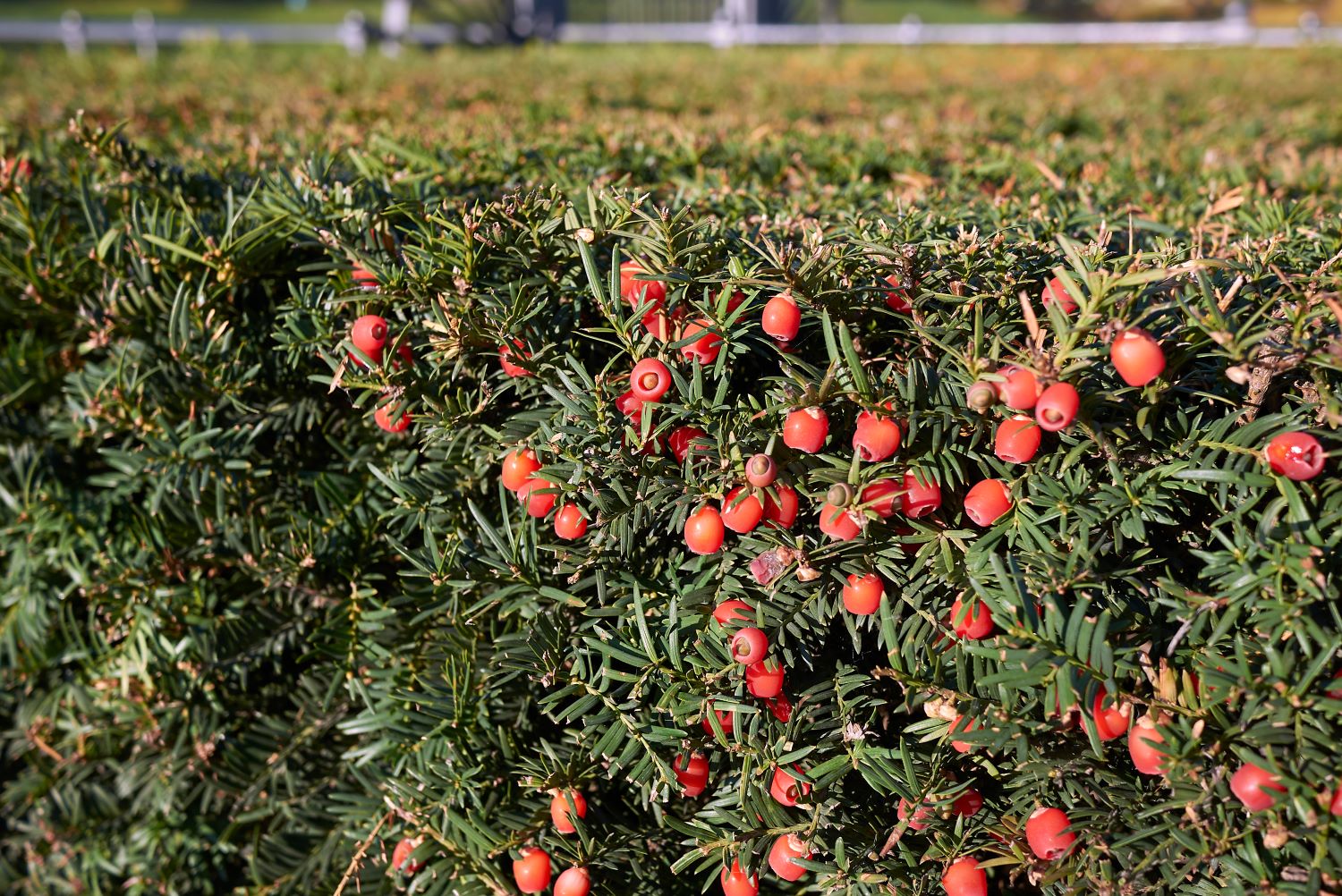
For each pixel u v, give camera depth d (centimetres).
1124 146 388
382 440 222
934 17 3098
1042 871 164
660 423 173
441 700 193
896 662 163
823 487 169
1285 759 144
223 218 231
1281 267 175
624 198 188
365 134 333
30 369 241
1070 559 153
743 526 162
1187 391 161
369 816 205
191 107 466
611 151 308
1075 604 159
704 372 176
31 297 229
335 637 210
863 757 168
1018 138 395
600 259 190
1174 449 159
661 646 176
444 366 192
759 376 185
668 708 170
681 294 172
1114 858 164
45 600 245
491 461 192
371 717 198
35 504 236
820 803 172
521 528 181
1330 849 140
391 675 202
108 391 220
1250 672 148
